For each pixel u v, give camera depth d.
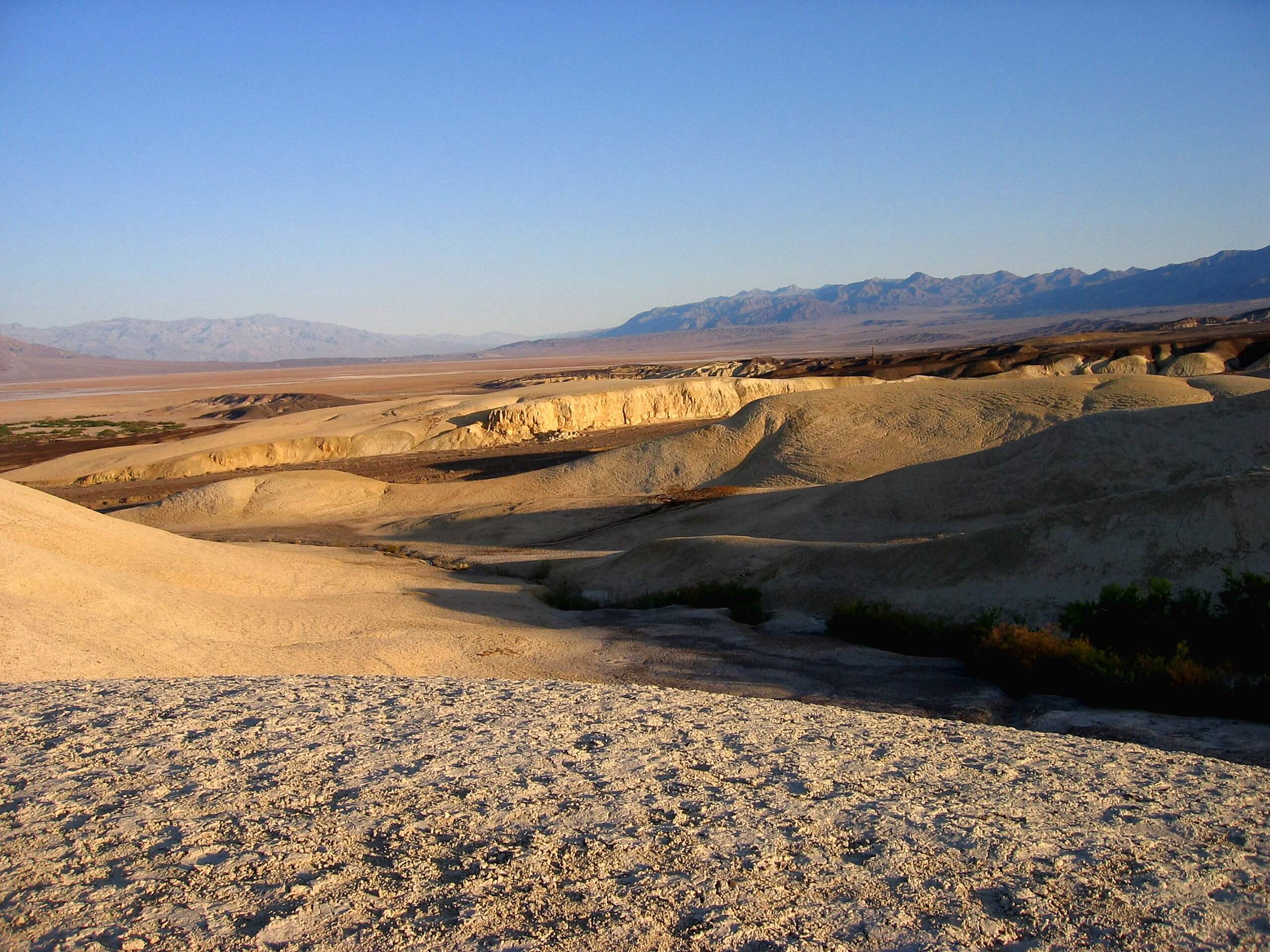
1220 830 5.29
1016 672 12.30
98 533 18.89
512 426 71.38
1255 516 15.70
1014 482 26.77
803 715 8.39
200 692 8.26
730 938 3.74
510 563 29.55
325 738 6.54
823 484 35.84
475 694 8.61
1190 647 12.66
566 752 6.40
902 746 7.15
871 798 5.56
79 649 11.05
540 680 11.02
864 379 81.31
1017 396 41.44
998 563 17.62
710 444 44.84
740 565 22.06
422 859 4.45
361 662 13.70
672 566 23.67
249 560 21.80
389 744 6.43
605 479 44.59
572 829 4.87
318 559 26.12
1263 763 8.38
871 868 4.46
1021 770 6.56
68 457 67.44
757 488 39.06
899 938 3.76
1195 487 16.73
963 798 5.67
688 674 13.62
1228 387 39.72
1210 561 15.34
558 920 3.87
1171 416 27.00
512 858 4.46
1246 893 4.32
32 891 4.05
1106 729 9.76
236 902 3.95
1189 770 6.94
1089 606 14.14
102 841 4.59
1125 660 11.84
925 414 42.09
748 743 6.89
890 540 24.89
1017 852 4.71
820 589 19.58
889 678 13.09
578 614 20.53
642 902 4.04
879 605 16.95
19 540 16.84
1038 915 4.00
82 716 7.06
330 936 3.69
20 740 6.37
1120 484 25.08
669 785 5.68
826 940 3.75
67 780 5.48
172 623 14.19
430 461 62.16
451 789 5.45
